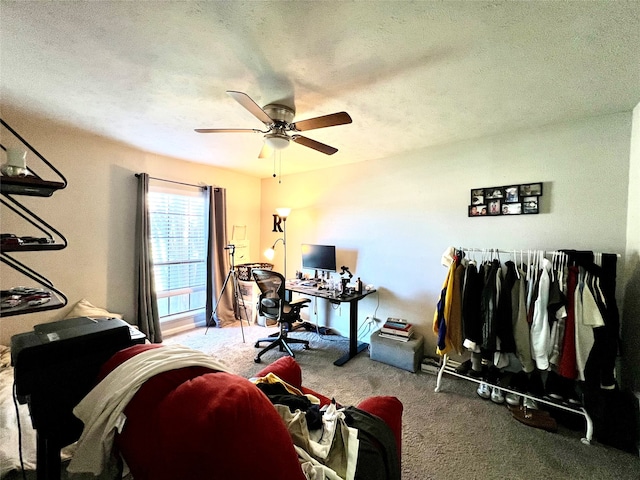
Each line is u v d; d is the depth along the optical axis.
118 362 0.91
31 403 0.85
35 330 0.96
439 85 1.76
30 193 0.98
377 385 2.50
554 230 2.36
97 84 1.78
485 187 2.68
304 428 1.06
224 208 4.14
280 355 3.09
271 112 2.01
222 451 0.64
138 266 3.24
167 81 1.74
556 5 1.13
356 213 3.64
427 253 3.06
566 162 2.30
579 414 1.94
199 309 4.10
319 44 1.39
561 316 1.87
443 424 1.98
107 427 0.77
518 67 1.56
